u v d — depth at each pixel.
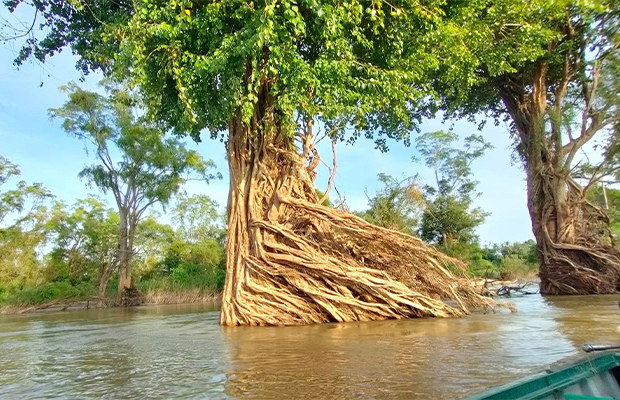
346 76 9.79
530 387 2.59
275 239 9.86
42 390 4.10
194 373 4.51
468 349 5.18
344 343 6.02
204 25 8.72
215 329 8.74
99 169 30.94
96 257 37.34
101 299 29.31
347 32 10.18
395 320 8.92
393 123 15.20
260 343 6.36
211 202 45.03
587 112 18.38
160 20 9.02
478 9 13.86
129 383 4.20
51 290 29.17
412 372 4.11
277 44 8.57
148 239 42.28
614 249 18.64
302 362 4.81
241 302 9.23
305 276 9.25
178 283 29.66
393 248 9.85
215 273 30.91
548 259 19.30
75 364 5.51
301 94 9.29
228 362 5.01
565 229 19.16
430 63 11.60
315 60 9.42
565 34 17.92
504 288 20.56
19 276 33.69
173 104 10.27
